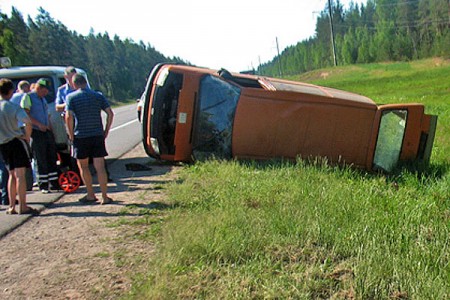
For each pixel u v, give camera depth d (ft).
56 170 23.91
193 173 25.20
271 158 26.66
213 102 28.02
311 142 26.63
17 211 19.60
